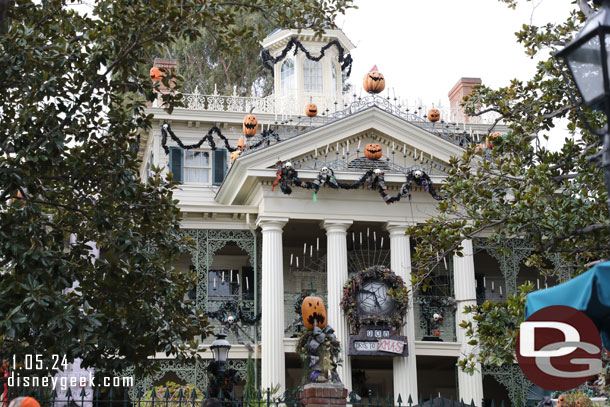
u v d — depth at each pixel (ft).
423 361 100.94
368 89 98.73
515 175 51.24
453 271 95.14
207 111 109.19
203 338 52.42
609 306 23.13
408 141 94.73
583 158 49.29
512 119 54.03
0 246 43.32
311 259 103.86
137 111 49.73
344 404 42.80
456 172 53.93
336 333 87.71
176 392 64.08
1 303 42.29
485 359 51.16
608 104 21.01
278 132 107.24
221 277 100.89
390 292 55.11
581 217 47.57
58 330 42.93
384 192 88.79
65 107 46.75
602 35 20.98
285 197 90.94
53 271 44.21
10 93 49.34
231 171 93.04
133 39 47.88
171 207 50.57
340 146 93.97
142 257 47.55
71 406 41.63
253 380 86.89
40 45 47.16
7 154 45.73
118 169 48.55
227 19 50.11
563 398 57.77
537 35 51.55
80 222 52.13
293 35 118.42
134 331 48.57
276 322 87.25
